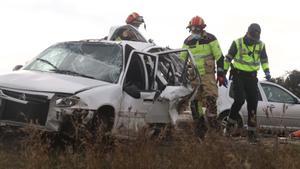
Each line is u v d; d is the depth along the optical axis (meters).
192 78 9.56
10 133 7.85
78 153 6.11
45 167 5.56
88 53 8.87
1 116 7.64
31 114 7.45
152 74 8.95
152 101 8.52
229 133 6.56
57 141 7.39
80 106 7.38
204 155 5.77
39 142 5.67
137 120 8.16
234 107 9.76
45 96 7.45
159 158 5.76
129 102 8.15
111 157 5.71
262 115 13.04
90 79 8.19
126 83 8.44
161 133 6.02
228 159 5.83
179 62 9.66
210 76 9.80
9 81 7.81
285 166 6.13
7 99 7.61
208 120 8.12
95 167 5.60
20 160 6.56
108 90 7.86
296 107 13.68
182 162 5.72
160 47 9.66
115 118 7.88
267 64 10.02
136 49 8.95
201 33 10.02
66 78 8.07
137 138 5.79
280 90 13.73
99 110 7.64
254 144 6.61
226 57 9.87
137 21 10.86
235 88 9.73
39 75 8.20
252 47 9.78
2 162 6.37
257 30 9.73
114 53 8.73
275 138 6.54
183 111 9.16
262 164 6.18
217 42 9.97
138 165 5.54
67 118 7.28
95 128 7.12
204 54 9.91
